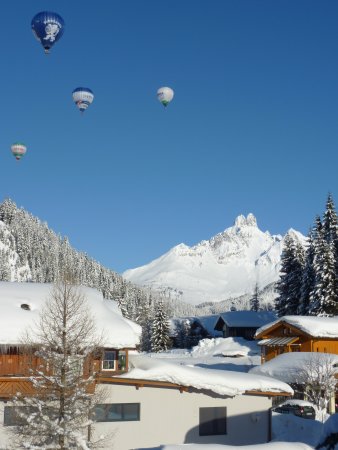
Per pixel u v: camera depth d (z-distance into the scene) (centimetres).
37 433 2158
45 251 19712
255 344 7750
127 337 2798
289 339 5206
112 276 19150
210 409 2903
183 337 10788
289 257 7700
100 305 2978
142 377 2764
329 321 5272
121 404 2764
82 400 2273
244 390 2892
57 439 2144
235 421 2923
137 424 2767
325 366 3931
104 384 2747
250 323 8812
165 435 2797
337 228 7281
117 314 3059
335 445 1636
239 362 6388
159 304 9969
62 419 2156
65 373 2173
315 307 6581
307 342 5125
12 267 18350
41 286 3066
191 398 2873
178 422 2830
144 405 2795
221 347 7794
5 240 19700
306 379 3853
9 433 2436
